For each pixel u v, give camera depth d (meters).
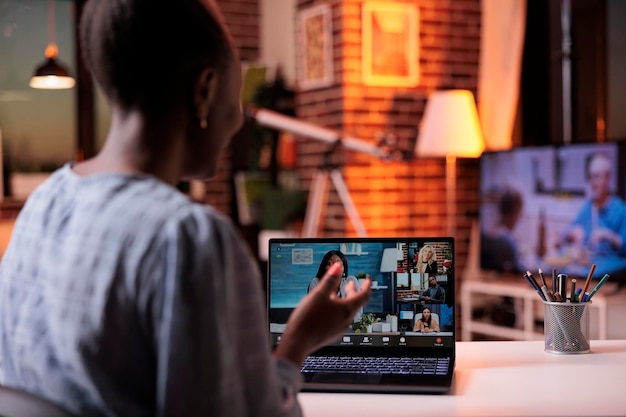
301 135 5.55
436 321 1.69
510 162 4.99
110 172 0.96
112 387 0.89
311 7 5.77
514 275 5.13
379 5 5.45
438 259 1.70
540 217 4.79
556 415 1.32
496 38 5.45
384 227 5.52
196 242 0.87
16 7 6.57
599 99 4.93
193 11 0.96
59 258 0.94
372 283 1.71
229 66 1.01
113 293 0.88
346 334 1.70
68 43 6.66
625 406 1.37
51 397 0.93
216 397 0.87
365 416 1.35
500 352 1.85
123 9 0.94
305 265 1.71
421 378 1.53
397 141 5.50
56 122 6.64
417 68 5.56
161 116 0.96
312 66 5.71
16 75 6.57
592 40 4.96
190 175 1.04
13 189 6.53
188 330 0.85
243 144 6.46
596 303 4.23
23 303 0.97
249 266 0.93
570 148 4.60
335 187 5.55
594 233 4.46
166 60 0.95
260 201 6.25
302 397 1.47
